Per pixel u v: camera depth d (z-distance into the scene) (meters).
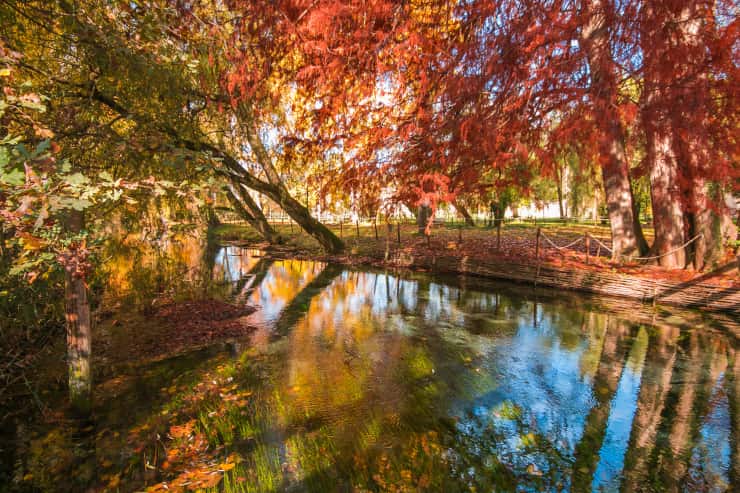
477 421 4.44
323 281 13.52
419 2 3.75
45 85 4.54
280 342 7.19
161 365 6.05
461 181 4.24
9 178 1.74
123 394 5.07
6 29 4.22
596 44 3.39
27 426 4.32
